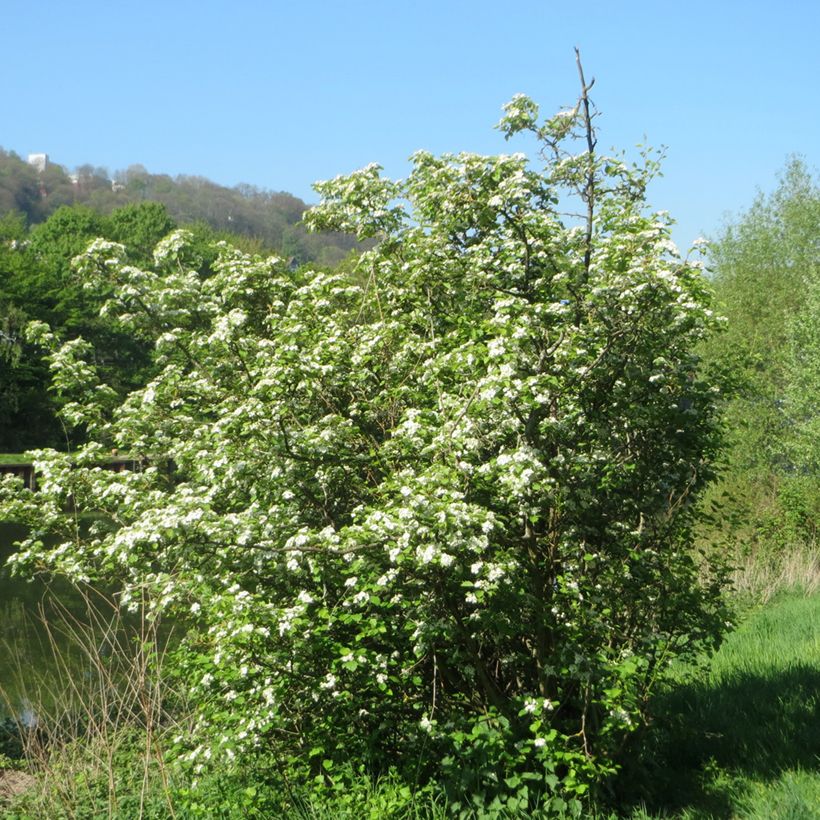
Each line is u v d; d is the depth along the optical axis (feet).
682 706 35.35
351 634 26.68
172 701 34.91
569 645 25.58
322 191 34.17
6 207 447.42
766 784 27.55
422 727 24.94
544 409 26.30
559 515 26.91
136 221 262.88
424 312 31.81
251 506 27.50
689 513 29.30
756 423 79.10
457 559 23.59
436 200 30.76
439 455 25.58
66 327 170.30
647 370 27.66
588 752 25.81
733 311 91.45
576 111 30.45
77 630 51.52
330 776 26.61
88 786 29.19
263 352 30.45
